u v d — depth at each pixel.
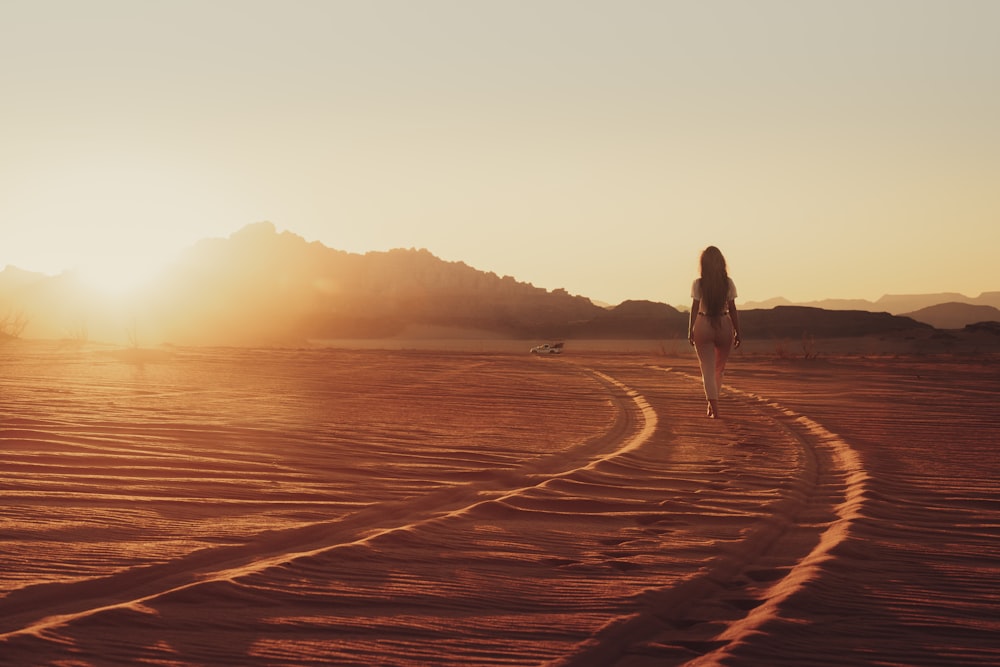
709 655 2.66
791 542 4.34
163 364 19.22
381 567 3.58
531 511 4.91
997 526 4.69
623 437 8.59
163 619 2.82
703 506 5.16
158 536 3.96
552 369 22.44
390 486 5.53
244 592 3.14
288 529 4.21
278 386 13.52
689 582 3.47
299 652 2.58
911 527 4.64
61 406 9.12
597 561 3.81
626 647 2.76
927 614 3.11
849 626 2.96
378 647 2.66
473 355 31.95
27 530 3.93
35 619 2.80
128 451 6.33
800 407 11.76
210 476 5.56
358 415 9.67
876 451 7.56
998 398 13.46
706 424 9.84
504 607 3.11
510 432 8.62
